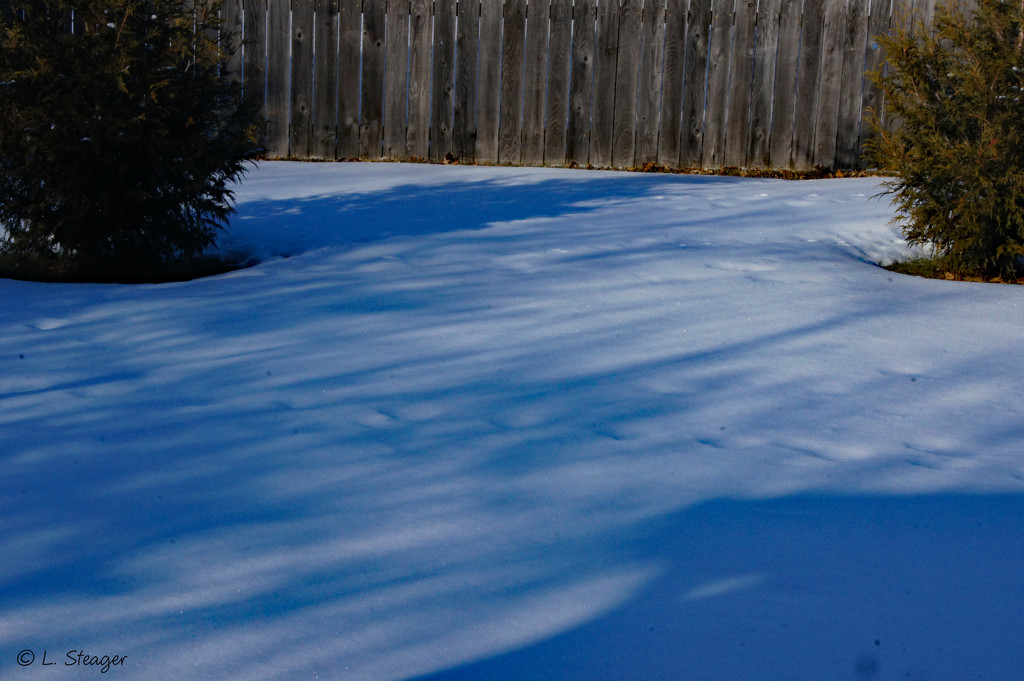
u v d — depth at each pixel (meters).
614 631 2.04
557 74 10.62
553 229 6.89
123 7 5.70
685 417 3.36
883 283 5.55
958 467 2.97
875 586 2.25
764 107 10.50
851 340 4.33
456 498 2.69
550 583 2.23
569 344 4.20
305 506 2.62
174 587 2.19
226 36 6.58
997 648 2.00
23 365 3.85
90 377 3.71
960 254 6.25
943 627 2.08
